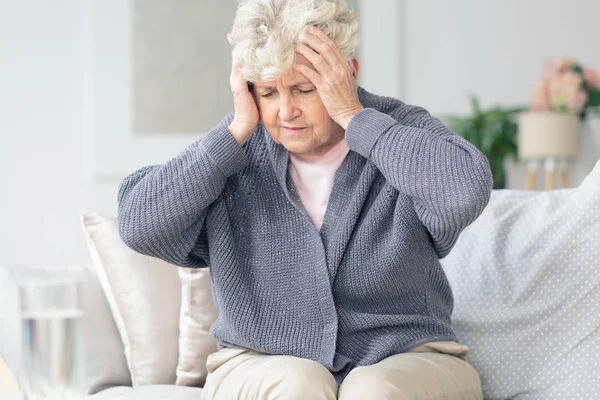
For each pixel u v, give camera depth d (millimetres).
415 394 1671
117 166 4930
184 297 2408
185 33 4930
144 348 2400
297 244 2016
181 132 4945
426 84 5074
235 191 2094
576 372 2127
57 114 4934
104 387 2412
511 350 2230
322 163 2070
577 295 2201
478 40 5066
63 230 4938
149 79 4930
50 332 1309
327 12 1937
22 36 4930
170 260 2098
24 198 4930
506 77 5062
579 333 2166
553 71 4863
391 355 1954
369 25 5004
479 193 1858
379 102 2127
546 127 4703
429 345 1981
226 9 4930
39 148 4930
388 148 1905
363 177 2014
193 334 2379
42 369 1306
